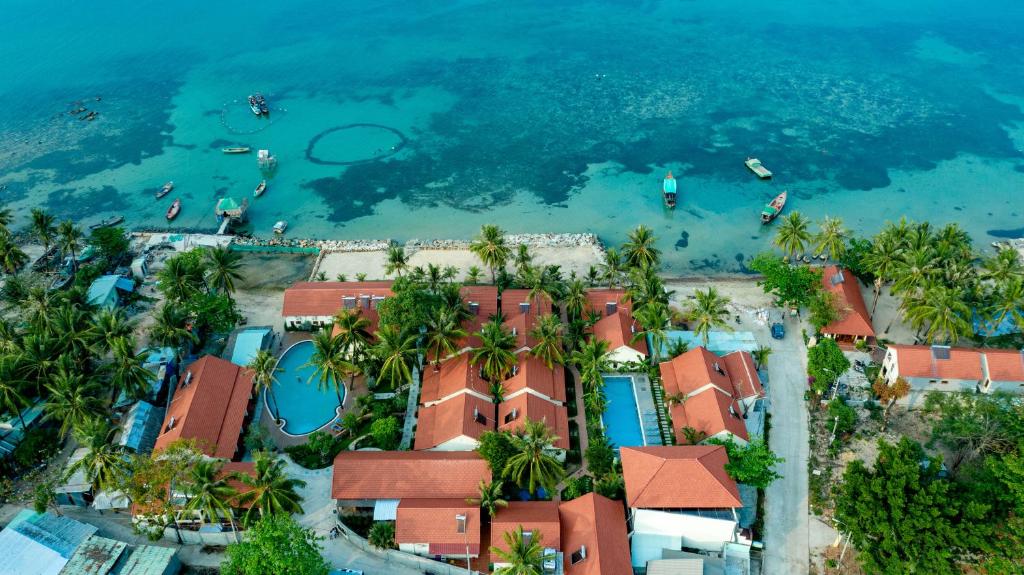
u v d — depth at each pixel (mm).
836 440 105062
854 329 122688
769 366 120938
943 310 113000
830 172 185875
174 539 91375
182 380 111688
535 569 80000
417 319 108500
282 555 75688
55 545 85000
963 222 166625
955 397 102688
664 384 112312
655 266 153000
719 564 87625
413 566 88625
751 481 92500
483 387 109375
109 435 100250
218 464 92500
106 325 107562
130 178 189250
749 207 173125
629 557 86188
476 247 134750
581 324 121125
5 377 97812
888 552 81812
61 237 158375
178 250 156500
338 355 104938
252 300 141250
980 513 79188
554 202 176875
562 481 99188
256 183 186375
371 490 93625
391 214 173500
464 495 93250
